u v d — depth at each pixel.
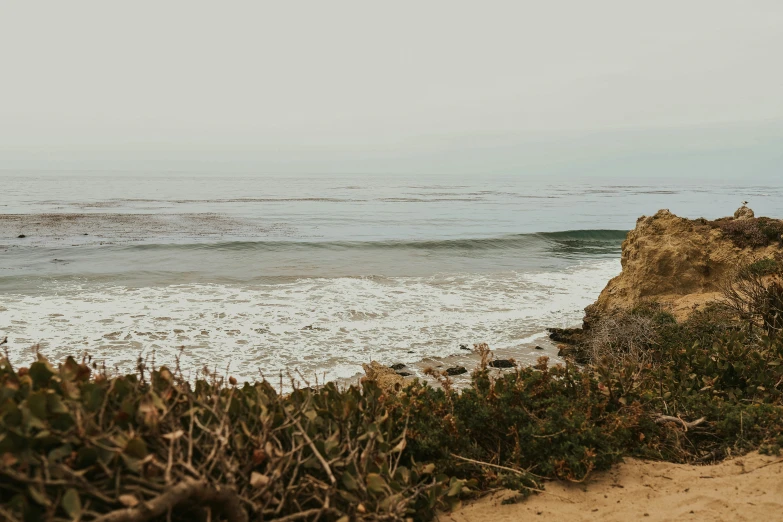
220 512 2.81
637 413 5.19
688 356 7.07
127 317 14.23
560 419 4.80
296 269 22.28
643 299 14.16
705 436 5.37
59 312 14.63
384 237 35.53
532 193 123.75
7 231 34.50
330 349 12.12
